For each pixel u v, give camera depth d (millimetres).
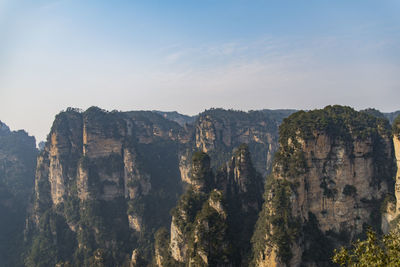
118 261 158375
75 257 166500
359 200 104500
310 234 99125
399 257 39531
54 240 177250
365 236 100125
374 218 103125
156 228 182000
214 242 100375
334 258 45656
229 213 113062
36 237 185375
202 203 121688
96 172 192875
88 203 182375
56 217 185375
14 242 199875
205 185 127125
